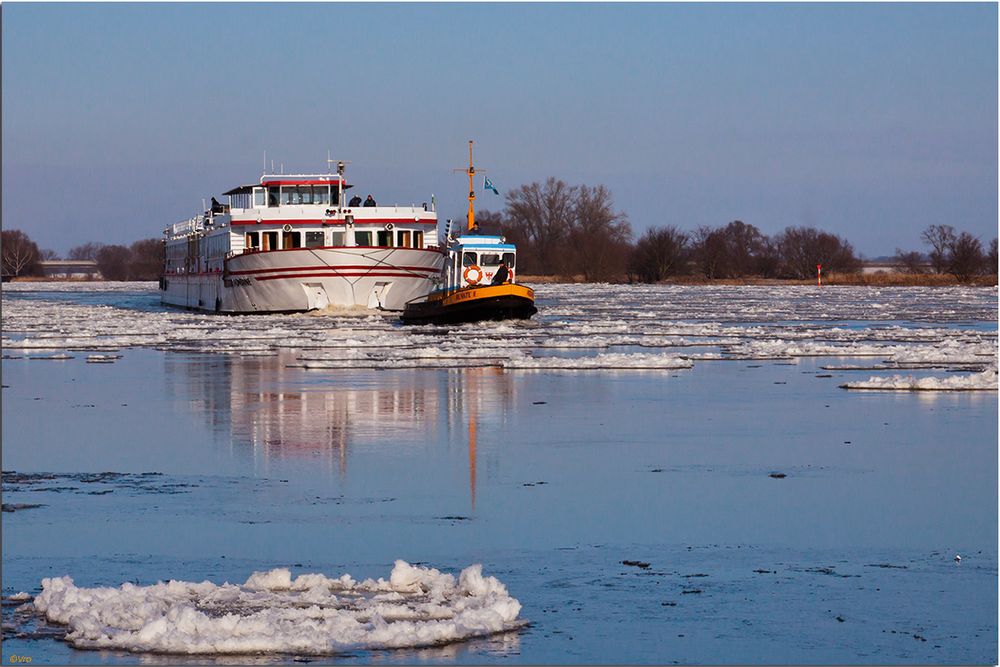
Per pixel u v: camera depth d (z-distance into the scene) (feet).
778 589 75.10
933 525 91.50
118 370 210.18
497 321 329.72
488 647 65.31
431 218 387.34
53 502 99.35
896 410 151.12
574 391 173.17
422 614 69.46
